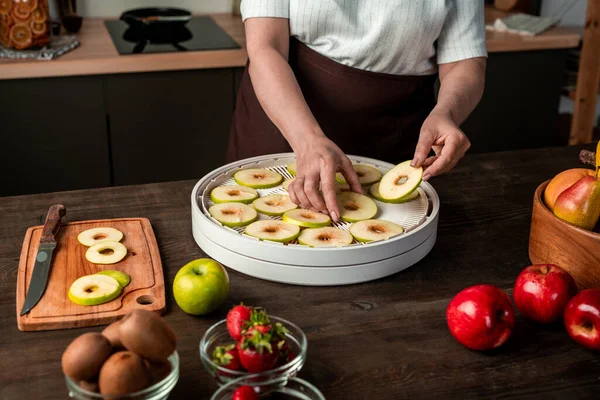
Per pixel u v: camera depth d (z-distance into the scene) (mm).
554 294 877
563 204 966
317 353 858
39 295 934
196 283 902
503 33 2693
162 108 2381
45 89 2225
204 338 787
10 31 2203
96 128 2340
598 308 830
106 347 704
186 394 784
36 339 874
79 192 1299
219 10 2979
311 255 984
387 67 1456
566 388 808
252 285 1010
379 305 965
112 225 1145
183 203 1267
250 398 706
